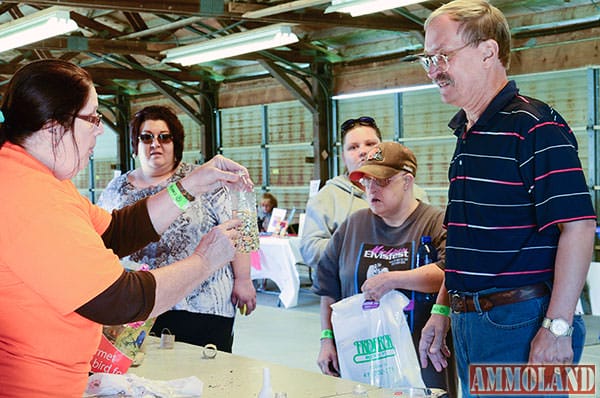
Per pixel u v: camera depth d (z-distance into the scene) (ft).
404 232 8.59
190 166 11.04
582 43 26.76
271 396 6.24
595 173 26.94
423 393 6.54
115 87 49.21
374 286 7.94
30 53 41.32
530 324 6.55
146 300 5.46
